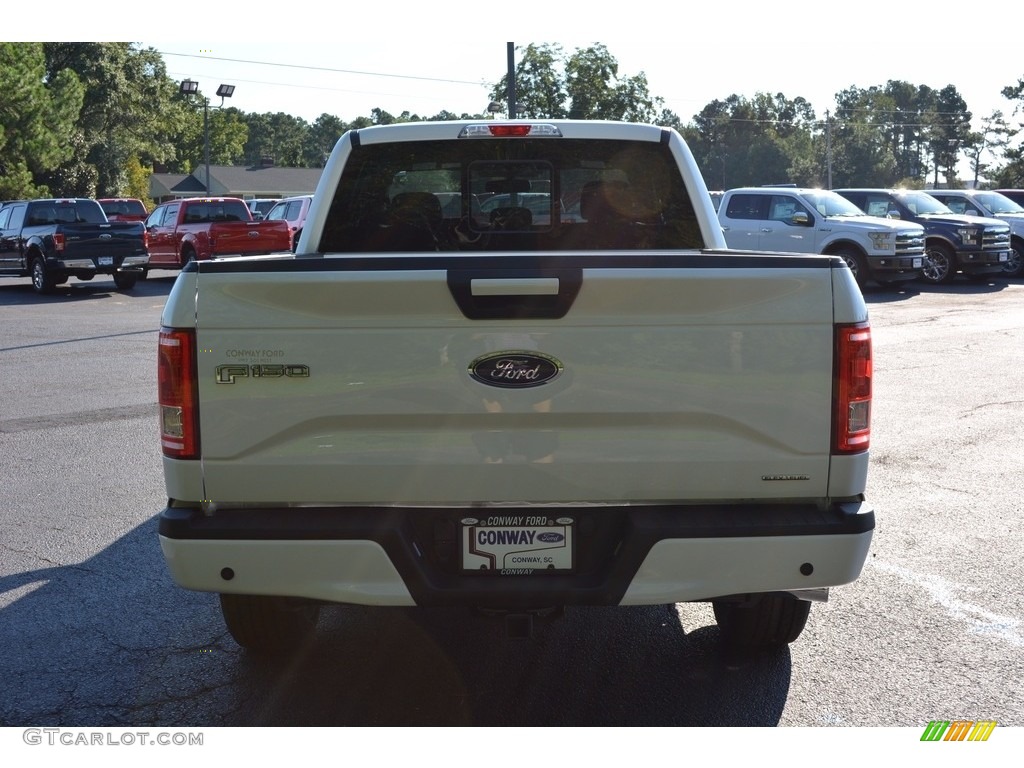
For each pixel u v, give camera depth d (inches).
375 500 138.2
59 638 187.2
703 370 135.2
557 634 188.4
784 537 136.1
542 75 1536.7
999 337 568.4
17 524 254.7
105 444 338.3
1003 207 1015.6
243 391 135.8
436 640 186.1
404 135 220.1
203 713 157.4
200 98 4557.1
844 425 136.6
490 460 136.5
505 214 233.9
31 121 2082.9
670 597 137.0
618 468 136.8
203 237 999.6
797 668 171.8
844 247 804.0
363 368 134.7
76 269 912.3
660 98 1561.3
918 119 6505.9
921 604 199.6
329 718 154.9
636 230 234.4
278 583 137.4
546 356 134.6
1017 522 250.1
